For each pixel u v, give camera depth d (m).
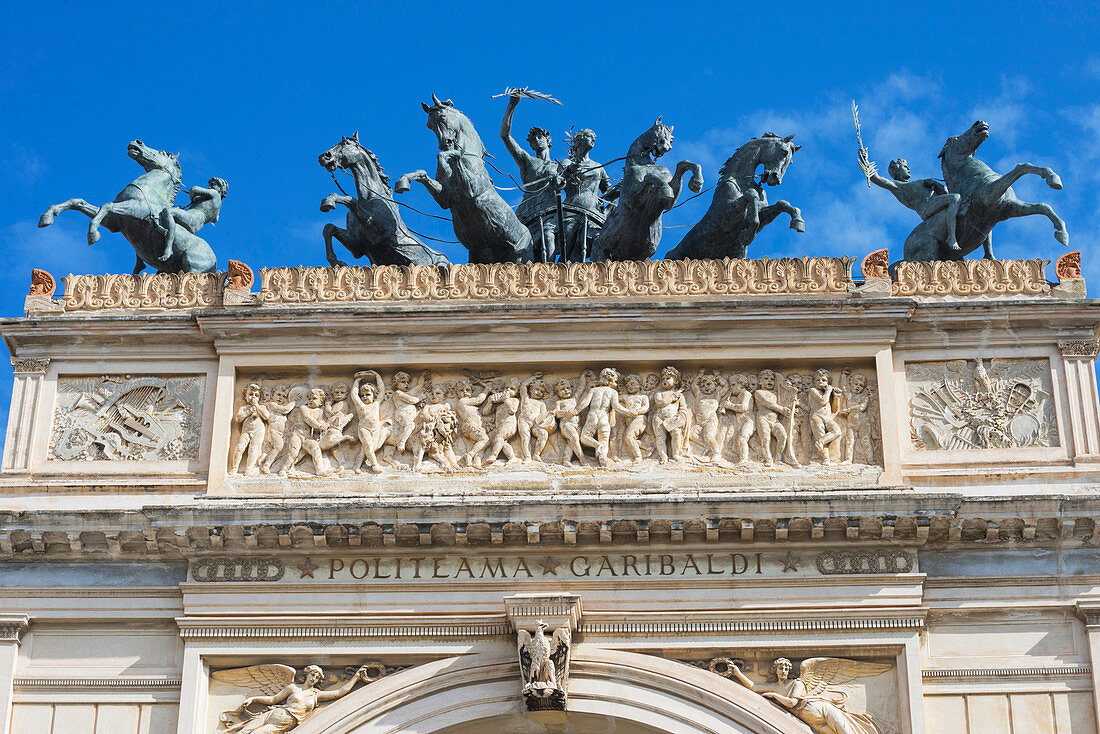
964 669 45.09
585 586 45.72
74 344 49.38
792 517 45.12
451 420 48.00
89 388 49.00
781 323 48.25
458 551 46.06
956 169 54.31
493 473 47.28
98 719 45.41
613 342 48.41
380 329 48.56
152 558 46.72
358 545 45.97
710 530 45.41
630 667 45.06
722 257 52.97
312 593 45.91
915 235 52.72
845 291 48.78
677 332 48.44
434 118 55.69
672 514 45.28
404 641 45.59
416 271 49.62
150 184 54.00
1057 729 44.59
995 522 45.53
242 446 47.84
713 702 44.78
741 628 45.22
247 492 47.12
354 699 45.03
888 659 45.12
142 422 48.50
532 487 46.97
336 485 47.19
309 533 45.62
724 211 52.38
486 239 54.88
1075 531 45.78
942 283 49.06
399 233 55.84
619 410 47.81
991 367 48.53
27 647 46.25
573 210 59.12
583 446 47.66
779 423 47.75
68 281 49.78
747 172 53.78
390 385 48.53
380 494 46.91
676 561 45.94
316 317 48.50
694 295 48.94
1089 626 45.34
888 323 48.28
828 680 45.00
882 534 45.41
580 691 45.09
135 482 47.53
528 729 45.94
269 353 48.62
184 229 53.91
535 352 48.34
